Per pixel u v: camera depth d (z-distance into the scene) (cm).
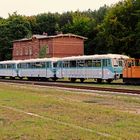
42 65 6456
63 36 9781
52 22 12912
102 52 10381
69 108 2206
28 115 1912
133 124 1609
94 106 2305
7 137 1361
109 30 8525
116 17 8475
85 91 3562
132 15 8350
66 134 1395
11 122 1691
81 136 1352
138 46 8131
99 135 1366
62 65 6044
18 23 11694
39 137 1353
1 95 3131
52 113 1983
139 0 8369
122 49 8388
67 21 13212
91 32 11144
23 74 6981
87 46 10906
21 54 10881
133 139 1302
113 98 2848
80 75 5678
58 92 3506
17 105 2373
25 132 1443
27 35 11488
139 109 2214
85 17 11981
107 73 5266
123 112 2003
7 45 11531
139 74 4806
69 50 9862
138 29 8100
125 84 4959
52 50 9675
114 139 1294
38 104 2428
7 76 7519
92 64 5478
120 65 5288
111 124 1616
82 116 1858
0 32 11581
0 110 2112
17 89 3944
